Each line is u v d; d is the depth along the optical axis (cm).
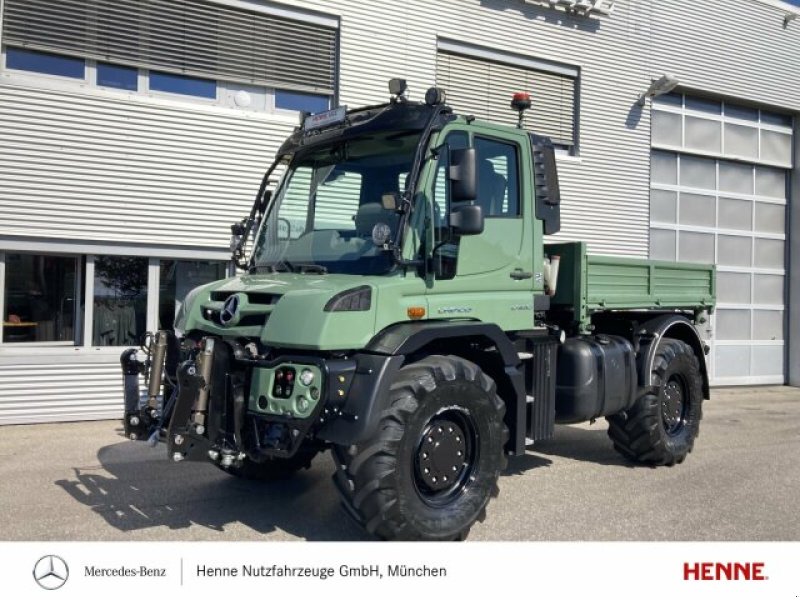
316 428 429
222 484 607
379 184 496
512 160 551
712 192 1443
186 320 495
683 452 709
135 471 644
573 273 630
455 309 491
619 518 536
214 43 936
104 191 867
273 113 986
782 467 714
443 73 1120
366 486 421
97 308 884
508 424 517
